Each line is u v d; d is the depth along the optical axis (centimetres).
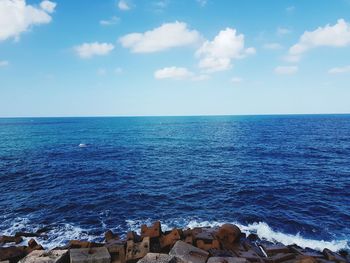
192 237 1330
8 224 1888
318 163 3897
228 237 1377
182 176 3192
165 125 15738
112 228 1812
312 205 2227
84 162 4066
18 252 1272
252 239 1602
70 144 6431
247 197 2428
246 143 6344
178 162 4075
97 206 2216
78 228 1812
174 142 6788
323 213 2059
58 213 2078
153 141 7088
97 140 7412
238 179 3038
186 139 7500
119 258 1198
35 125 16162
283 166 3719
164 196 2459
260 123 16012
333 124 13650
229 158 4378
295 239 1633
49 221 1931
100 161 4159
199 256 1139
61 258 1102
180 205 2238
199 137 8006
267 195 2473
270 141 6650
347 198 2403
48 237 1680
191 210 2128
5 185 2822
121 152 5109
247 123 16275
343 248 1532
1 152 5016
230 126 13412
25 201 2341
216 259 1106
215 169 3566
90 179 3056
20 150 5309
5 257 1218
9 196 2473
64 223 1894
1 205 2247
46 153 4934
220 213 2061
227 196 2461
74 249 1184
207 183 2888
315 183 2859
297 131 9531
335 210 2119
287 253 1278
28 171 3419
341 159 4172
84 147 5875
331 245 1562
